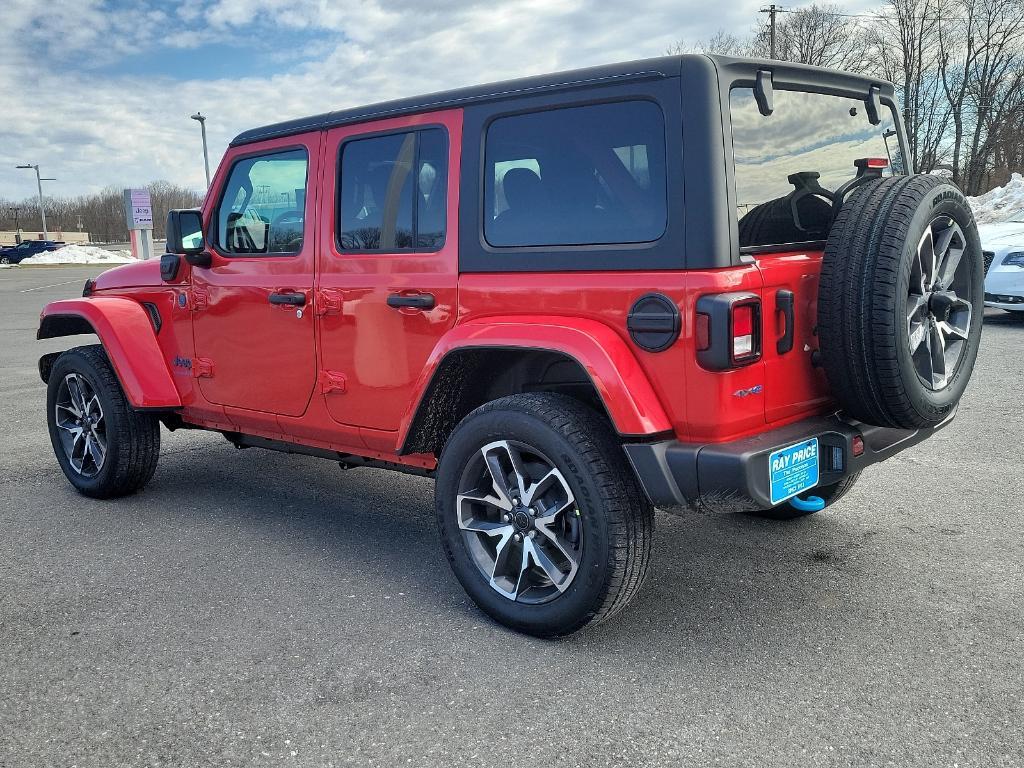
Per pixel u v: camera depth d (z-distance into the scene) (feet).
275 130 12.74
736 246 8.67
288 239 12.69
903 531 13.23
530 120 9.91
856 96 11.34
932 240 9.55
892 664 9.21
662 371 8.93
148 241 89.20
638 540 9.30
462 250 10.53
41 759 7.84
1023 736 7.81
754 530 13.47
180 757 7.83
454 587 11.67
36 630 10.47
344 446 12.64
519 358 11.12
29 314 56.18
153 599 11.36
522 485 9.90
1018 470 16.14
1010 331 33.01
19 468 18.28
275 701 8.75
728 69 8.85
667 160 8.75
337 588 11.67
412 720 8.36
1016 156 143.84
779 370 9.33
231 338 13.64
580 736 8.02
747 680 8.97
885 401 9.09
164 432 21.83
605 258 9.22
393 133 11.30
